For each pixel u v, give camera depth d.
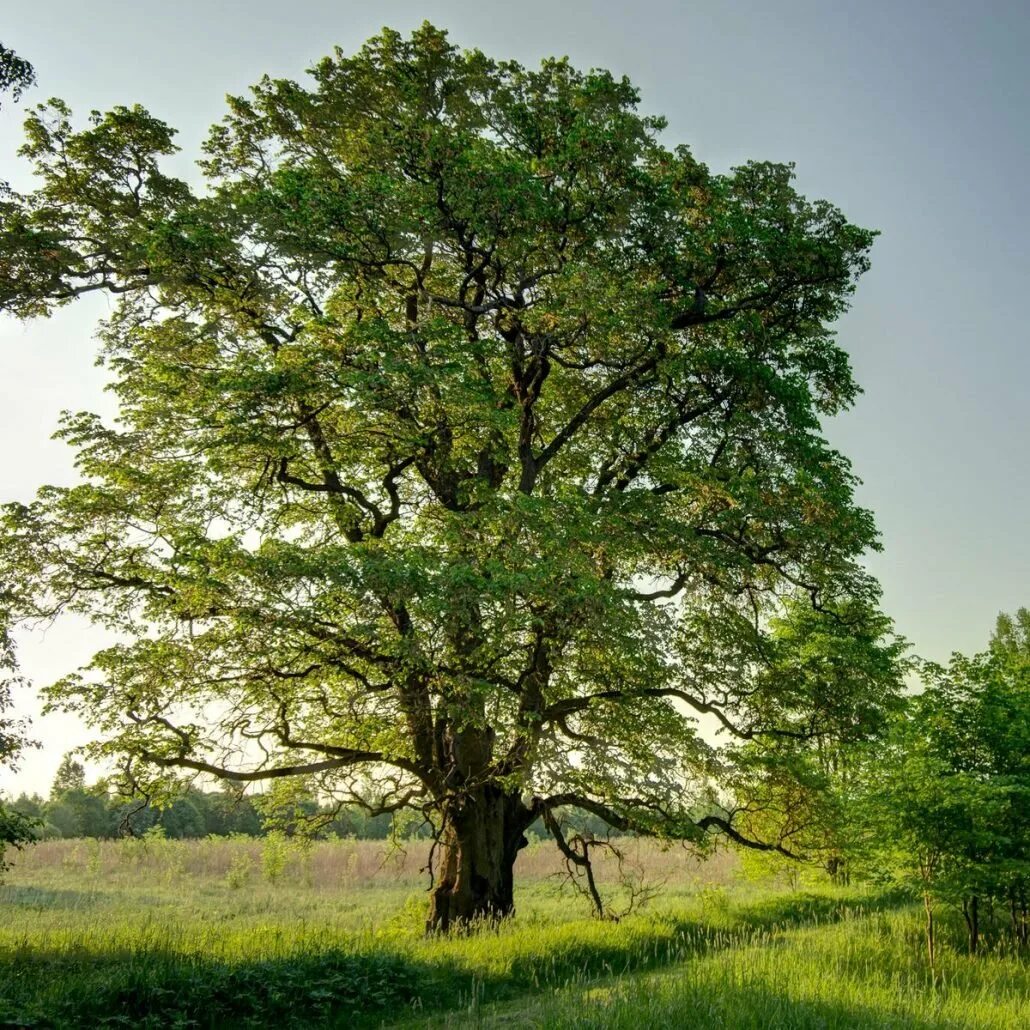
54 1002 10.00
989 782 15.98
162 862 38.94
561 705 19.64
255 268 19.25
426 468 21.45
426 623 16.45
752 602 21.98
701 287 21.03
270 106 21.70
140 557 18.58
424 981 12.96
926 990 11.60
